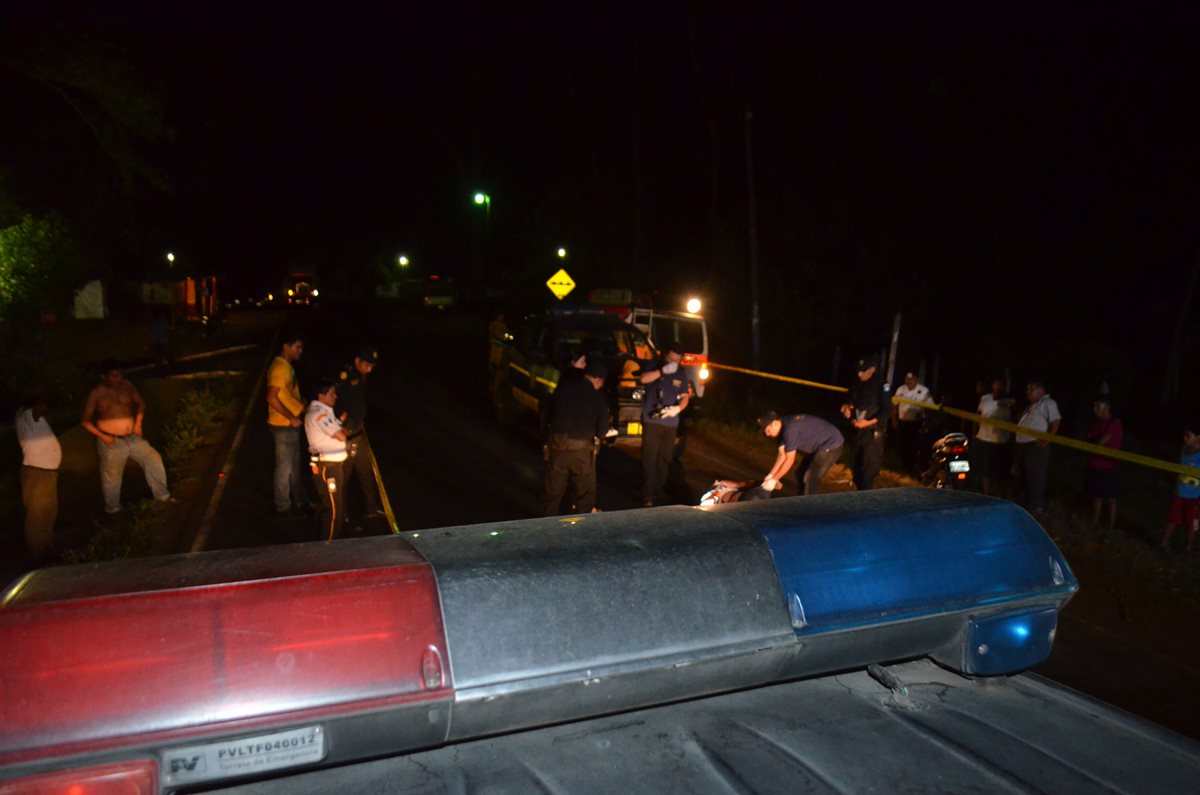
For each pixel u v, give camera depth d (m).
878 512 2.32
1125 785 1.75
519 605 1.83
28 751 1.48
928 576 2.19
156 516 8.84
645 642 1.88
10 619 1.58
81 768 1.51
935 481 9.70
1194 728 4.85
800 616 2.03
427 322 43.16
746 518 2.26
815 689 2.17
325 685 1.65
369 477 8.80
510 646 1.79
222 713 1.58
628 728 1.96
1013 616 2.22
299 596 1.73
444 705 1.71
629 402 12.38
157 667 1.59
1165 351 23.42
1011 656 2.23
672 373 9.59
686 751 1.86
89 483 10.22
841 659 2.09
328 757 1.66
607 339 13.42
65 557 7.48
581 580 1.91
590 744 1.89
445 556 1.93
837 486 11.30
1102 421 9.15
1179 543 9.05
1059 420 9.45
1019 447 9.73
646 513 2.34
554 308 13.89
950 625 2.20
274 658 1.65
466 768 1.79
